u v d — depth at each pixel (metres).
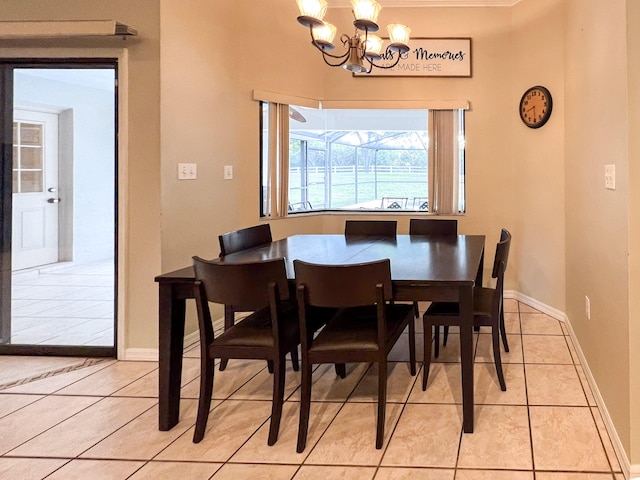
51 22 2.77
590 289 2.50
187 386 2.57
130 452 1.92
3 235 3.31
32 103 3.24
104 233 3.77
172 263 3.03
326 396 2.43
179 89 3.05
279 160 4.23
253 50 3.90
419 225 3.72
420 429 2.06
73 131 3.42
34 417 2.23
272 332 2.00
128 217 2.92
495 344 2.43
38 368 2.86
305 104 4.36
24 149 3.36
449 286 1.95
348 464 1.81
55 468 1.81
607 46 2.08
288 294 1.94
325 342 1.98
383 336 1.92
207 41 3.34
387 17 4.39
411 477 1.72
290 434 2.05
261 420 2.18
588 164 2.60
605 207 2.12
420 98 4.40
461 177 4.46
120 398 2.44
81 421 2.19
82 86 3.25
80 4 2.86
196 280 1.99
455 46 4.34
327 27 2.60
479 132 4.35
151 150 2.88
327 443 1.97
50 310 3.79
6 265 3.31
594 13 2.42
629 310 1.70
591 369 2.44
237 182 3.79
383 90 4.45
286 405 2.33
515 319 3.70
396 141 4.84
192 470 1.79
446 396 2.39
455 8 4.33
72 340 3.20
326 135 4.95
